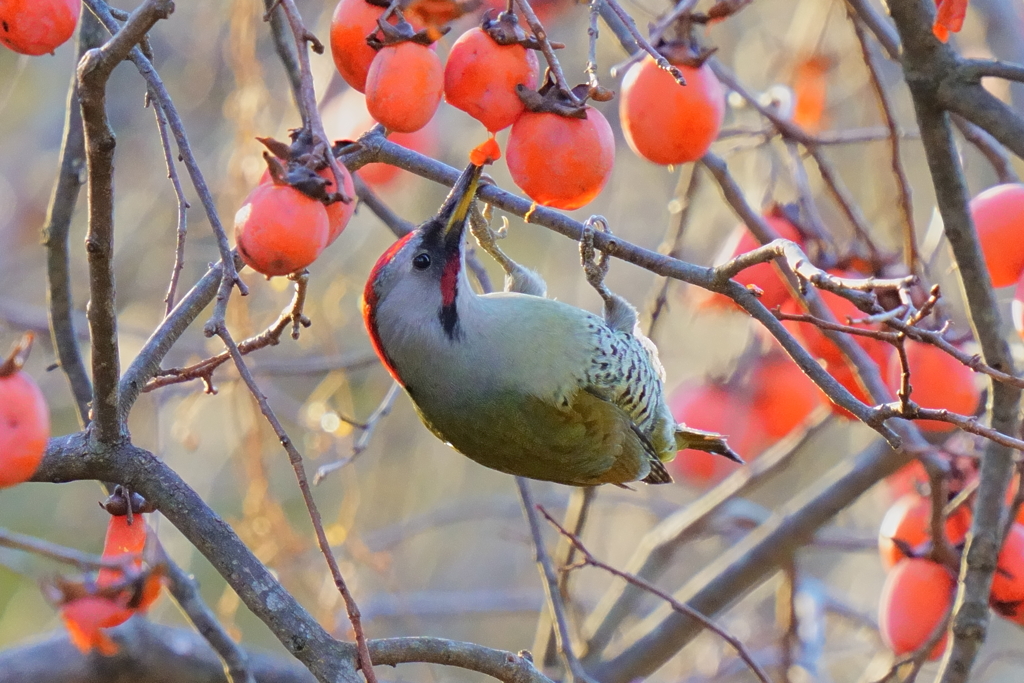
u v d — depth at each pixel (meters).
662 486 17.50
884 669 11.82
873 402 8.61
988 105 7.32
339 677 6.18
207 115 15.80
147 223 15.47
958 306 12.28
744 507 14.88
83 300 15.43
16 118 17.06
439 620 17.30
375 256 15.71
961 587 8.09
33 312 15.06
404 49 5.93
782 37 15.35
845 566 18.30
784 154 11.30
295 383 18.28
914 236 8.96
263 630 17.75
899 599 8.95
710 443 10.45
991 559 7.99
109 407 6.65
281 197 5.47
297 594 12.53
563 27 13.84
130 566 6.22
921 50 7.36
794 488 18.48
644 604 18.44
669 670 16.77
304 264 5.55
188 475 15.79
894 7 7.32
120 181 15.88
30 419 5.30
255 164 11.00
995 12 11.28
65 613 6.11
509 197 7.77
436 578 18.11
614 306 9.30
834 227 14.01
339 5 6.32
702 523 12.71
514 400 8.50
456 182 7.92
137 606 6.21
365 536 14.58
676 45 7.80
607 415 8.85
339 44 6.22
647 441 9.33
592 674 12.23
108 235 5.97
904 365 6.18
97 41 8.16
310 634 6.30
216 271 7.46
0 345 14.38
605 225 8.89
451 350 8.25
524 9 6.00
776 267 9.06
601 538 17.34
